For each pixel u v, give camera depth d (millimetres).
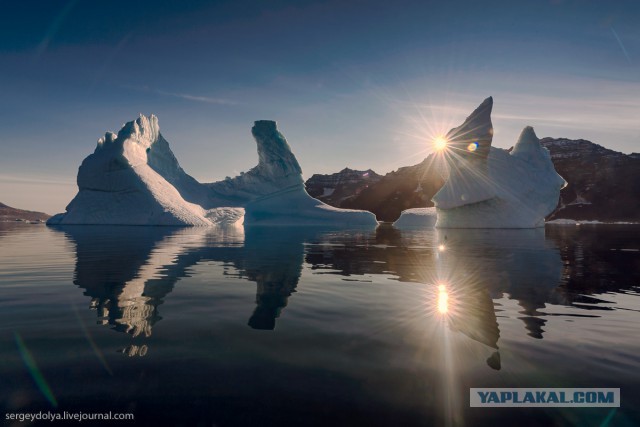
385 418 2209
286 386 2600
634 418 2219
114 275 7137
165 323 4035
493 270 7965
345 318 4277
